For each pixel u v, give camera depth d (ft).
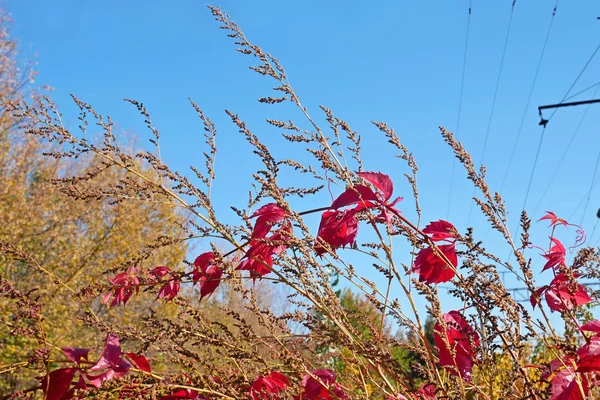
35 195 49.83
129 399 4.20
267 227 4.68
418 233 4.45
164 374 4.65
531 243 4.05
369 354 4.29
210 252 5.02
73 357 4.36
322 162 4.69
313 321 4.53
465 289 4.02
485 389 4.69
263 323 4.73
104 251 45.91
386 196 4.56
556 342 3.91
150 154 4.82
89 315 4.73
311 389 4.71
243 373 4.70
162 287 4.95
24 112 4.83
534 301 4.64
